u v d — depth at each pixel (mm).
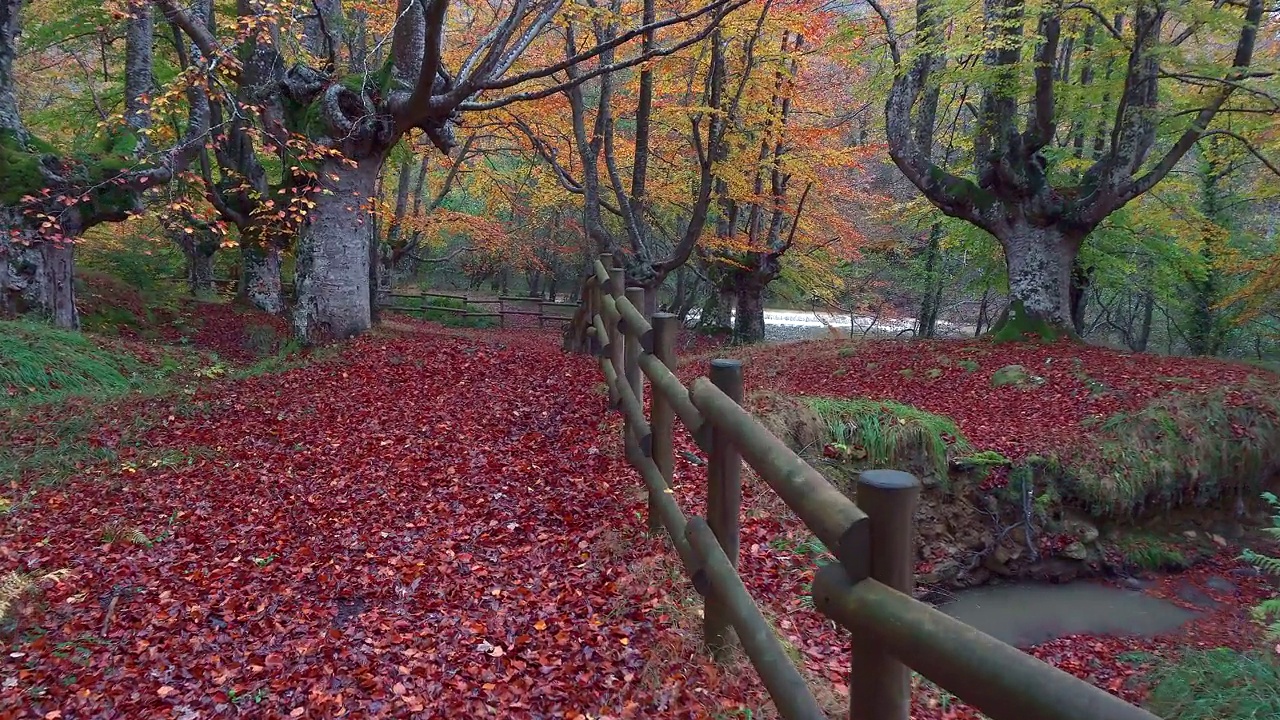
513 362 9086
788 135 15609
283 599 3768
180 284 18797
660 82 13688
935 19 11242
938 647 1248
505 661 3168
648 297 13422
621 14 12828
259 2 8938
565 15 11406
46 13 14266
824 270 21328
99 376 8062
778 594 3787
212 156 15367
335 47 9898
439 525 4570
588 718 2768
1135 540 7391
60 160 9273
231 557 4242
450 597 3736
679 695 2846
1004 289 15031
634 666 3078
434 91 8711
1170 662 5145
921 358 11008
